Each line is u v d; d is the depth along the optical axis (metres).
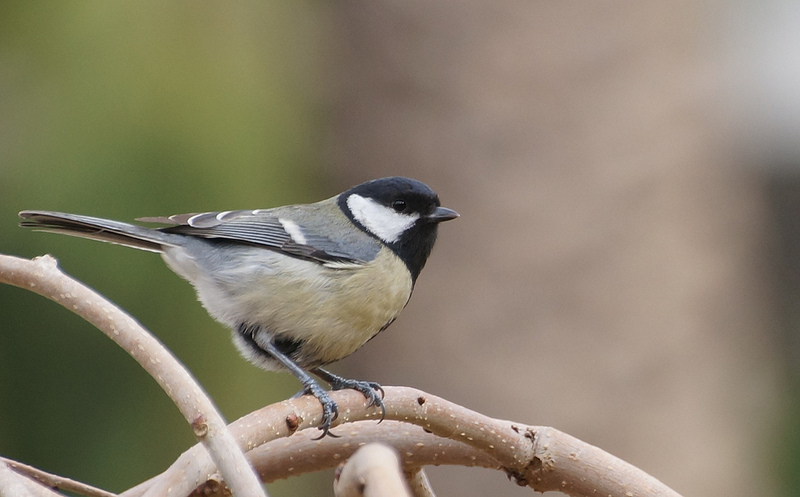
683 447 11.84
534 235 12.02
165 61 10.77
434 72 12.24
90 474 11.09
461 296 12.09
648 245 12.07
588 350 11.89
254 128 11.19
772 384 14.09
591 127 12.05
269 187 11.26
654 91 12.21
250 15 11.55
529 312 11.98
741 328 13.09
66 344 11.16
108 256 10.50
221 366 10.96
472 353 12.06
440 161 12.23
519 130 12.09
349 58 12.53
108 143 10.49
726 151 13.23
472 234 12.12
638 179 12.09
